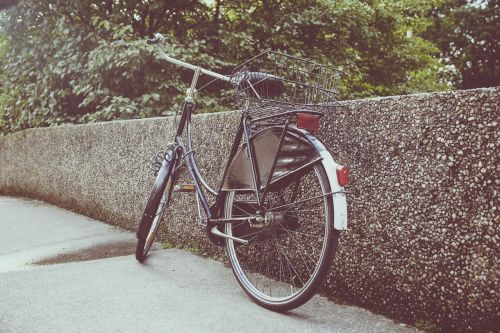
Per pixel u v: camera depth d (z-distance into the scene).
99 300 2.82
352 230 2.74
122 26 7.57
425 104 2.40
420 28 12.65
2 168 9.02
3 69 9.45
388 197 2.56
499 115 2.13
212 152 3.85
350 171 2.75
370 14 9.81
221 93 7.60
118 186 5.24
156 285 3.11
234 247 3.01
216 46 8.43
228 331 2.39
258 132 2.78
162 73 7.59
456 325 2.28
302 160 2.54
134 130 4.95
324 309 2.68
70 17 8.36
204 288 3.05
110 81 7.55
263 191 2.68
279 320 2.53
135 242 4.44
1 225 5.44
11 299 2.84
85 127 5.96
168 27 8.63
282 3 8.96
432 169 2.37
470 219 2.22
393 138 2.54
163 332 2.38
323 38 9.62
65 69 7.88
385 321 2.50
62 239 4.64
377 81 11.47
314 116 2.47
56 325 2.46
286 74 4.79
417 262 2.43
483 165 2.18
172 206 4.28
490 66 22.17
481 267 2.19
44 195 7.30
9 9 8.70
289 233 2.73
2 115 9.40
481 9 21.73
